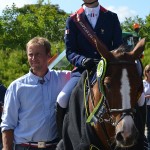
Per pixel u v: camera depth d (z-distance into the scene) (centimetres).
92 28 716
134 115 604
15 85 707
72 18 715
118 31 725
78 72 713
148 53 2997
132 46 672
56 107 688
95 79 641
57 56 1471
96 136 617
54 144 717
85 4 723
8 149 703
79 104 648
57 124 693
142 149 632
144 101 663
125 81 569
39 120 702
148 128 1227
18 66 3188
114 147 607
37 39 708
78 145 626
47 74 718
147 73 1260
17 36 3753
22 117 706
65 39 720
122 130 549
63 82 727
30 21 4028
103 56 590
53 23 3994
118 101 566
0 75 3036
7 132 707
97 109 604
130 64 585
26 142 707
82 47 711
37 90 705
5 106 713
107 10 729
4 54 3412
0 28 3753
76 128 634
